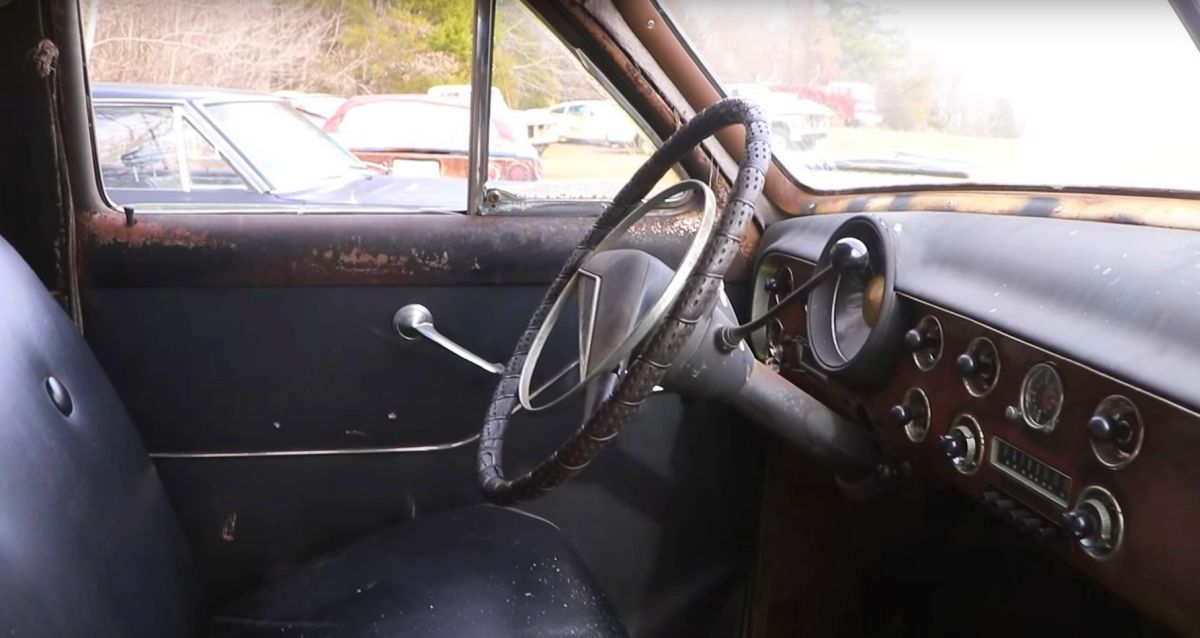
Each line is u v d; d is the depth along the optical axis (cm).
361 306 146
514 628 106
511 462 155
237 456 149
